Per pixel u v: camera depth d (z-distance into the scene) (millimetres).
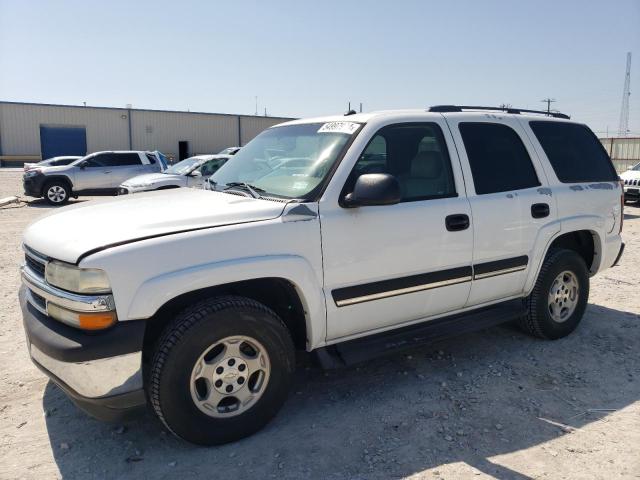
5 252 8742
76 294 2744
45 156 42500
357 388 3883
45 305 3018
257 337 3121
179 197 3777
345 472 2893
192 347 2904
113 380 2777
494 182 4141
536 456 3035
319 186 3373
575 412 3541
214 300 3020
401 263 3584
